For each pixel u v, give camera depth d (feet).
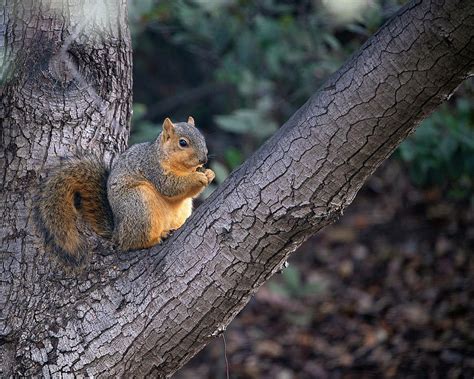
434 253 52.54
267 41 45.83
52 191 23.99
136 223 25.46
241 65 49.49
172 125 27.91
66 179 24.34
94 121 25.13
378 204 60.29
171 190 27.32
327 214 20.99
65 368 22.61
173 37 51.47
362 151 20.22
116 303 22.70
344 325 47.55
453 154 39.78
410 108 19.71
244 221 21.24
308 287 46.96
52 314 23.11
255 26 48.08
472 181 44.29
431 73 19.20
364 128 19.99
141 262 23.07
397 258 53.11
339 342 46.19
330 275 53.26
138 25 44.78
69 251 23.72
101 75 25.23
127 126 26.84
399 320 46.57
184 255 22.06
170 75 63.46
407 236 55.31
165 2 45.62
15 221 23.71
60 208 24.02
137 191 25.96
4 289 23.39
